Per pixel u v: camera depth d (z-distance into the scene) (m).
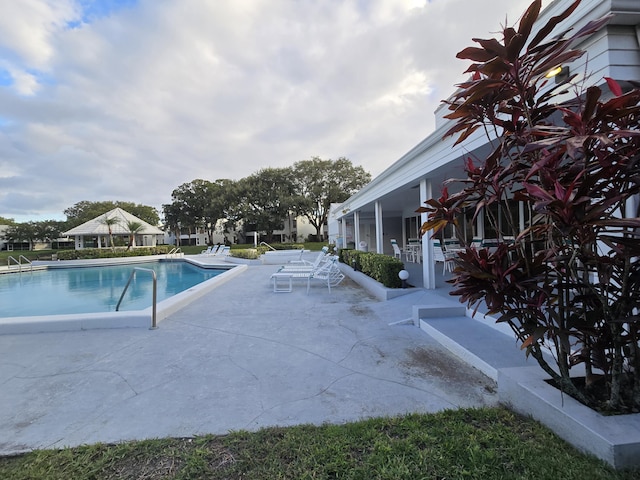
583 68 2.79
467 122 2.22
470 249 1.99
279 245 31.83
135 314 4.76
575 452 1.72
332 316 5.14
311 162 39.50
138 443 2.00
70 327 4.55
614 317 1.80
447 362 3.26
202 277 14.34
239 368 3.19
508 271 1.86
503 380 2.36
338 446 1.89
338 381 2.86
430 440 1.90
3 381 2.97
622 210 1.97
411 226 14.84
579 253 1.75
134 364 3.33
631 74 2.58
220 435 2.09
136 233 27.66
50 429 2.21
